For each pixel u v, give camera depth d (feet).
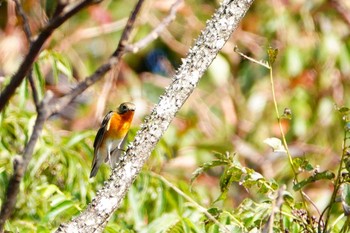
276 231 21.91
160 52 57.67
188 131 51.39
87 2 12.16
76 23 53.47
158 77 56.03
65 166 34.27
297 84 53.47
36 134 13.04
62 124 49.70
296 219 21.21
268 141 21.22
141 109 51.29
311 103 53.26
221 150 50.93
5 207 12.95
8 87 12.39
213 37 18.83
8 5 47.09
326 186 46.03
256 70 54.60
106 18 54.08
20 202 32.53
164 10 55.42
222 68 53.26
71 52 52.47
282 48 54.44
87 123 49.73
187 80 18.74
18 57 46.52
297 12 55.47
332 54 53.72
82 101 50.65
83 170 33.83
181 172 48.03
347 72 53.98
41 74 34.19
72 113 50.29
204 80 54.90
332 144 51.62
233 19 18.86
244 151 52.34
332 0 55.47
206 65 18.78
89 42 54.80
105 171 34.24
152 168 35.14
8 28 47.09
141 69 57.82
